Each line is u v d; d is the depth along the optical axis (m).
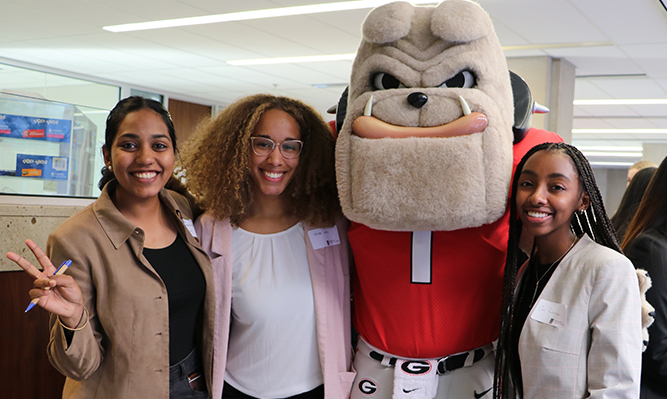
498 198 1.30
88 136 2.88
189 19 5.20
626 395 1.08
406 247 1.44
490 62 1.34
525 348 1.21
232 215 1.57
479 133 1.28
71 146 2.75
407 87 1.35
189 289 1.40
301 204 1.59
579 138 13.04
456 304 1.44
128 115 1.29
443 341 1.45
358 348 1.60
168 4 4.76
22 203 2.11
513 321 1.33
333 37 5.59
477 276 1.44
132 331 1.27
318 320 1.50
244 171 1.55
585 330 1.15
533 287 1.32
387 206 1.30
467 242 1.41
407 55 1.35
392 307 1.48
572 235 1.31
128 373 1.27
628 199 2.37
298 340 1.49
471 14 1.32
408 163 1.27
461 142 1.25
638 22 4.68
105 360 1.29
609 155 16.52
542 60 6.10
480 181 1.27
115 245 1.29
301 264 1.54
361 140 1.32
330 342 1.51
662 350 1.43
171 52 6.56
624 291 1.13
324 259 1.56
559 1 4.28
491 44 1.36
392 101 1.33
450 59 1.32
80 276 1.24
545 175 1.21
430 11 1.38
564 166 1.20
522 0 4.29
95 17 5.22
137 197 1.37
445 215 1.28
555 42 5.48
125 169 1.28
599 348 1.12
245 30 5.48
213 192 1.56
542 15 4.63
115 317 1.26
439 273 1.43
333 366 1.50
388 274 1.48
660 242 1.50
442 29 1.30
